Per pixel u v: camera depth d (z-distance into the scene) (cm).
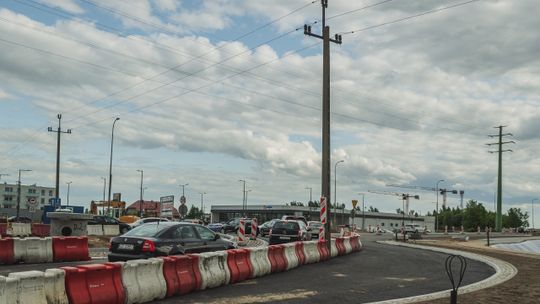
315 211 12619
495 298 1190
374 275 1667
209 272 1310
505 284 1471
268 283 1420
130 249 1426
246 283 1414
